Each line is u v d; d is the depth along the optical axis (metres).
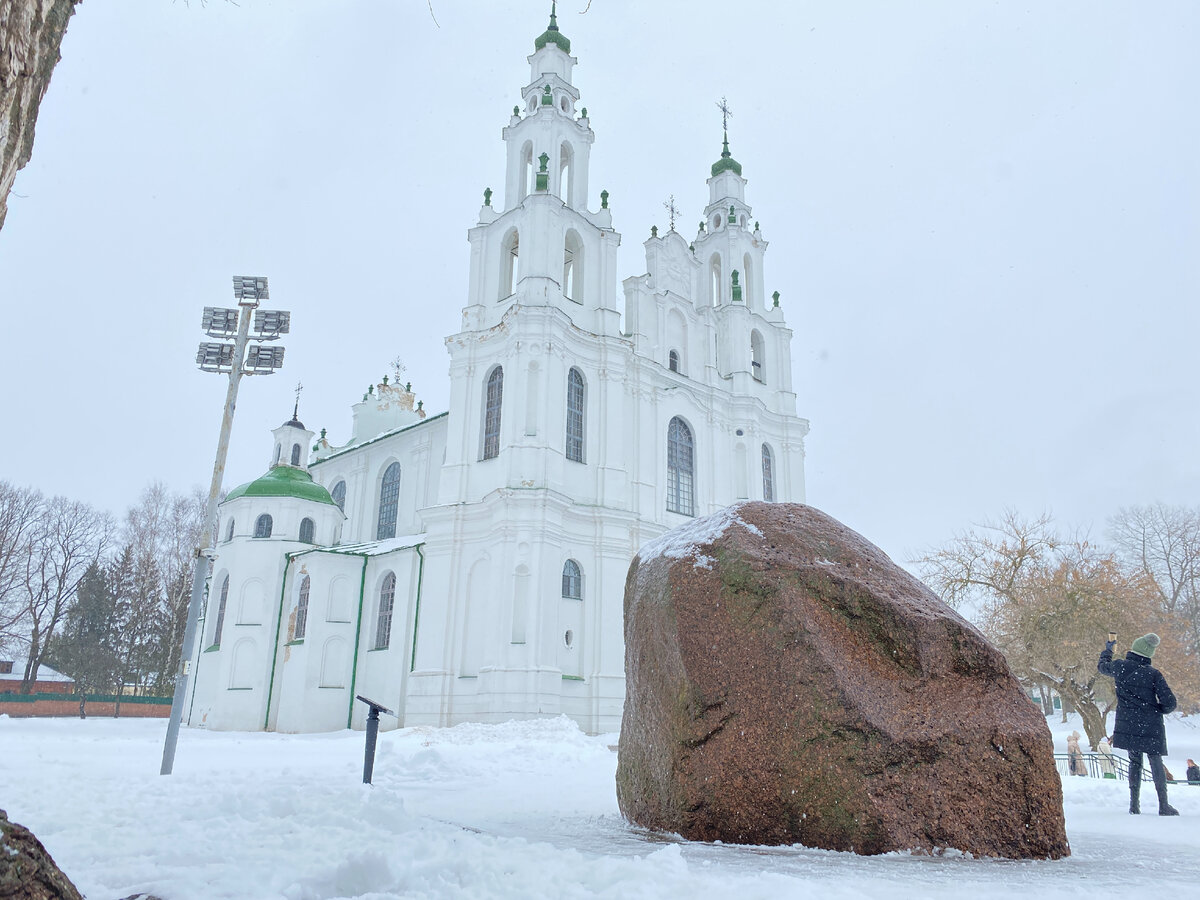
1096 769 23.00
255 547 40.31
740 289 47.16
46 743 20.09
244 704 37.97
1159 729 9.38
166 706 58.62
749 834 6.70
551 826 7.84
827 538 7.71
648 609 8.00
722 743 6.95
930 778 6.44
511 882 4.81
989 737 6.60
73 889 3.65
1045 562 36.38
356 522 47.62
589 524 36.12
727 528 7.85
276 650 38.84
